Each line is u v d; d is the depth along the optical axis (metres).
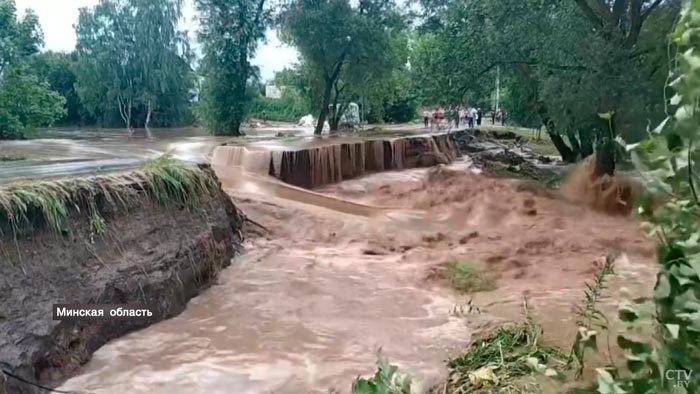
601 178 13.54
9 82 19.92
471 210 12.43
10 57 20.30
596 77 13.00
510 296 6.58
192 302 6.42
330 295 6.69
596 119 13.50
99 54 33.50
